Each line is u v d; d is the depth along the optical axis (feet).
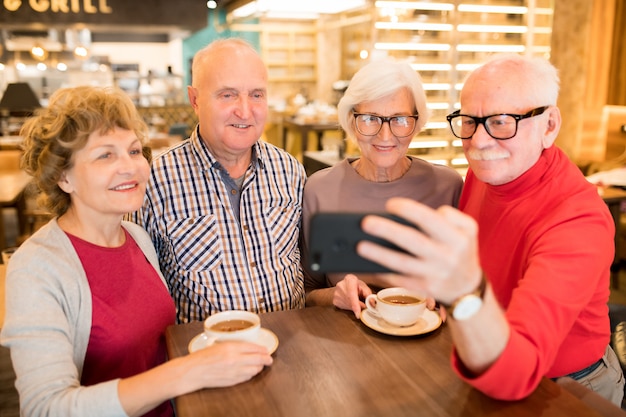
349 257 2.66
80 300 4.13
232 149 5.68
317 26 36.96
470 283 2.66
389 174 6.19
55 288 3.99
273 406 3.34
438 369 3.77
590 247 3.68
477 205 4.98
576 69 16.52
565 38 16.72
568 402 3.36
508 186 4.41
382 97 5.62
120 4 23.32
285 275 5.96
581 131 16.74
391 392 3.49
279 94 37.68
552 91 4.20
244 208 5.84
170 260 5.76
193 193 5.72
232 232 5.74
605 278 4.27
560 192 4.14
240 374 3.57
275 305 5.82
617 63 15.98
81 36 31.63
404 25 17.67
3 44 29.89
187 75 38.45
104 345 4.25
